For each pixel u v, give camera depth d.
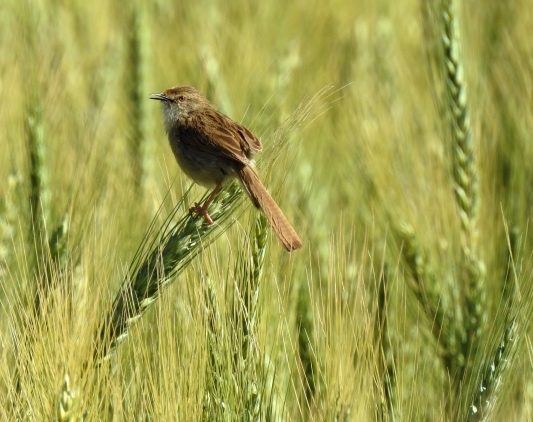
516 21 15.06
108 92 16.78
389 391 9.20
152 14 20.30
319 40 20.41
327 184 14.71
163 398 7.91
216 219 9.62
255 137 10.78
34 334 8.14
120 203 11.52
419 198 12.17
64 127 13.39
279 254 10.09
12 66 14.21
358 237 12.68
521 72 14.00
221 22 18.66
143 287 8.86
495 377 9.36
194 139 10.95
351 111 14.51
